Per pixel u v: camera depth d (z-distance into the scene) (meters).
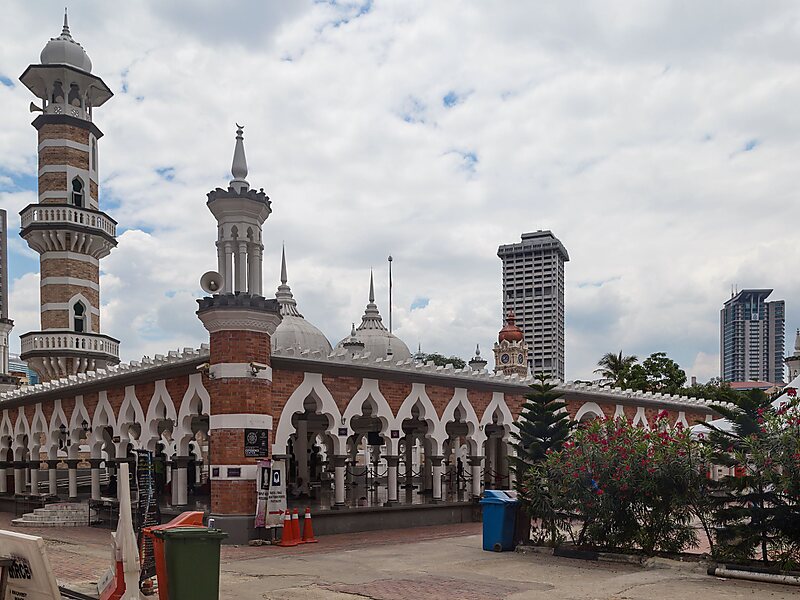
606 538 13.84
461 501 22.69
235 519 16.78
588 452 13.89
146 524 12.01
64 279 38.72
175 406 20.25
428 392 22.33
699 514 12.82
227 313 17.31
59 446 27.25
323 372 19.47
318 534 18.66
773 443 11.55
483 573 12.46
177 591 8.34
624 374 55.41
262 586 11.41
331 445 32.31
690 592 10.54
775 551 11.88
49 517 22.58
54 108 39.62
